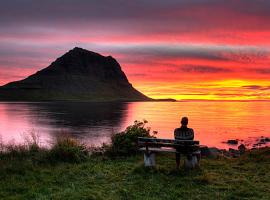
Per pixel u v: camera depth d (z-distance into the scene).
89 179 12.54
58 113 185.50
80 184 11.90
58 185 11.90
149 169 13.57
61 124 113.56
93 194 10.71
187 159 13.65
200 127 101.19
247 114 195.25
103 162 15.46
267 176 12.83
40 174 13.12
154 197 10.45
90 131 87.06
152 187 11.41
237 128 98.12
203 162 15.30
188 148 13.34
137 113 193.25
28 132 84.00
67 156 15.59
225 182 12.07
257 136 77.06
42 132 84.44
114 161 15.67
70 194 10.65
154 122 123.25
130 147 17.02
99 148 18.02
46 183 11.99
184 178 12.38
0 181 12.09
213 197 10.45
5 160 14.94
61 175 13.09
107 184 11.88
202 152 17.61
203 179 12.01
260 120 138.00
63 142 16.39
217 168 14.35
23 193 10.99
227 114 194.75
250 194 10.68
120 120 132.25
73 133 81.62
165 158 16.25
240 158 16.58
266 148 17.47
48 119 139.38
